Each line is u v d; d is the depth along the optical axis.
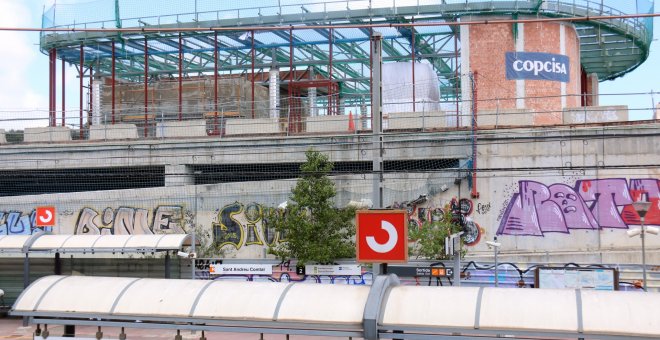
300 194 29.42
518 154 31.03
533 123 33.53
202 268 30.30
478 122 33.34
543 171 30.72
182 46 43.53
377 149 18.59
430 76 40.34
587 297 13.36
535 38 37.66
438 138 31.84
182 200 33.81
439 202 31.45
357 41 42.16
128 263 30.88
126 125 37.34
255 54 46.88
